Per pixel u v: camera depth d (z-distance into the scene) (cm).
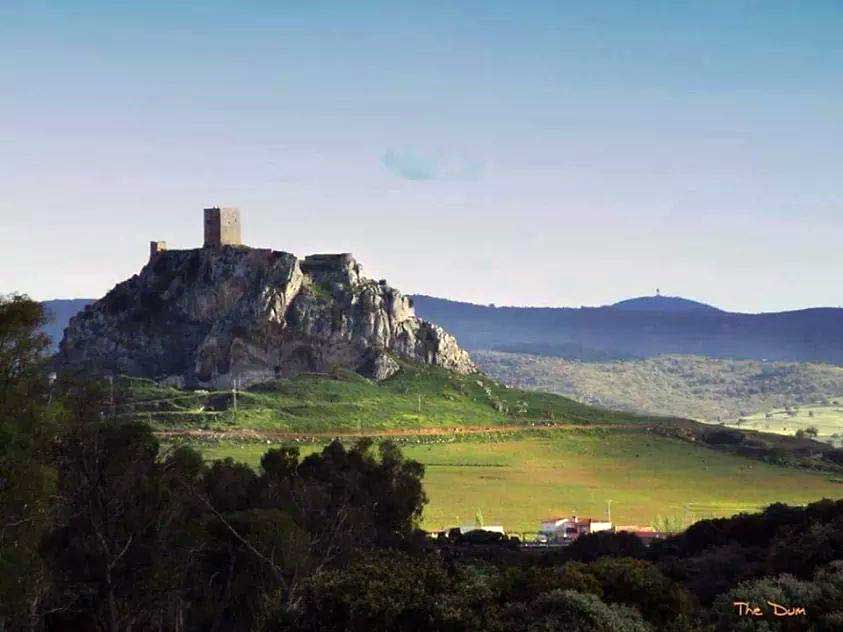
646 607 6869
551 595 6412
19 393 7181
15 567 6781
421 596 6381
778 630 6444
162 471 8950
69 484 8144
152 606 8381
